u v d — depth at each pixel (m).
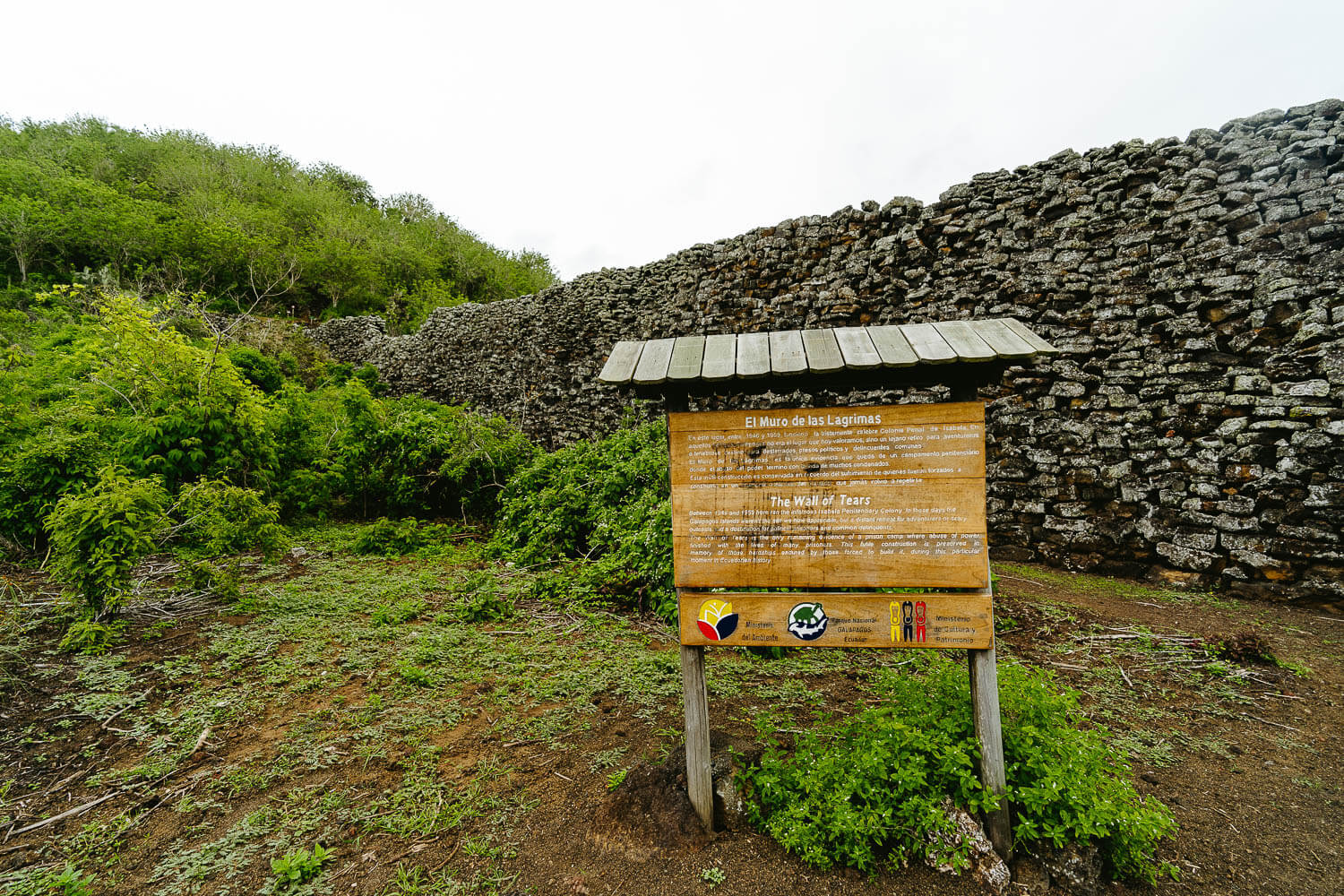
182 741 3.35
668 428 2.48
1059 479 6.61
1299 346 5.30
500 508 9.04
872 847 2.38
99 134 31.33
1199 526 5.77
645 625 5.09
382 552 7.29
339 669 4.23
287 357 16.80
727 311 9.83
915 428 2.30
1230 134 5.80
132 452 7.03
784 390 2.45
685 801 2.59
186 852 2.53
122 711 3.62
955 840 2.25
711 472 2.46
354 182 40.00
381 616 5.11
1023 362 2.19
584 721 3.54
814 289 8.84
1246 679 3.93
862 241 8.38
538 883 2.36
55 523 4.58
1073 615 5.02
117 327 7.84
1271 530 5.39
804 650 4.46
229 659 4.29
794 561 2.41
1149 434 6.10
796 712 3.56
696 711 2.50
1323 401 5.15
